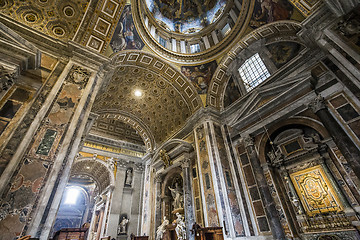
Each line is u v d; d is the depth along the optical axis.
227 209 8.79
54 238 4.33
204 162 10.70
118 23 9.34
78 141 6.18
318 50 8.25
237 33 11.37
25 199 4.66
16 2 7.02
